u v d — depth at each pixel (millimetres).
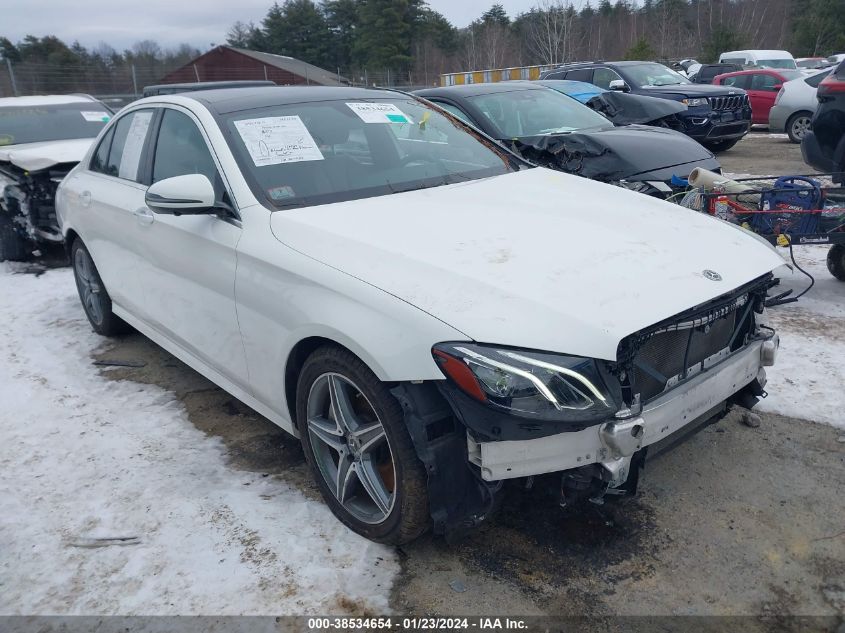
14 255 7773
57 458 3684
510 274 2555
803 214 5031
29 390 4516
